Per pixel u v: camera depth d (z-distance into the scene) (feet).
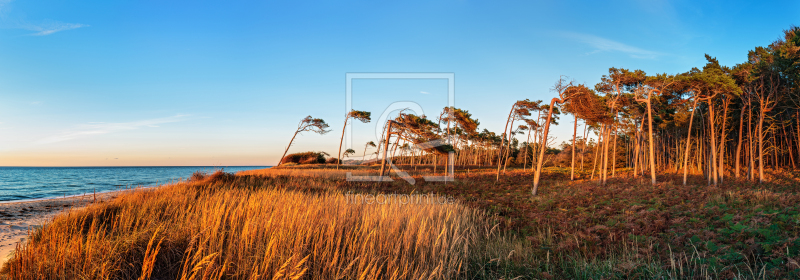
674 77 67.26
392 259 16.34
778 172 95.09
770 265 16.01
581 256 19.60
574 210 35.81
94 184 111.04
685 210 33.09
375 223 20.72
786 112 95.91
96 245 15.08
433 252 16.90
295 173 76.89
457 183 72.02
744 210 29.50
